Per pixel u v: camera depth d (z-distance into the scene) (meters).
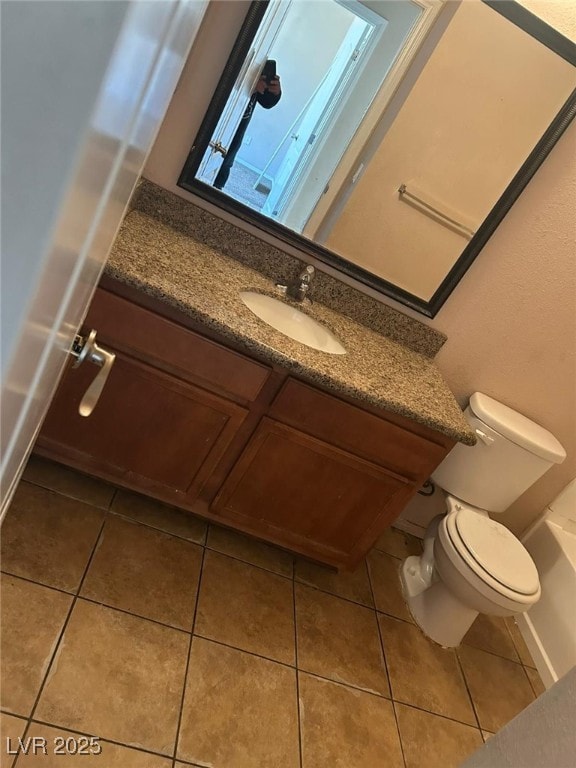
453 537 2.02
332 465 1.83
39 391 0.59
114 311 1.51
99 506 1.90
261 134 1.70
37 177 0.30
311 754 1.58
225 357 1.60
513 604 1.90
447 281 1.97
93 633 1.55
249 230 1.87
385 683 1.90
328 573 2.19
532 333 2.10
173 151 1.72
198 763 1.42
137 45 0.33
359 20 1.58
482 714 1.98
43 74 0.27
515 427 2.11
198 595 1.82
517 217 1.90
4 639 1.42
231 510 1.92
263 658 1.75
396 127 1.73
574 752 0.79
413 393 1.78
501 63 1.65
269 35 1.57
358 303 2.00
